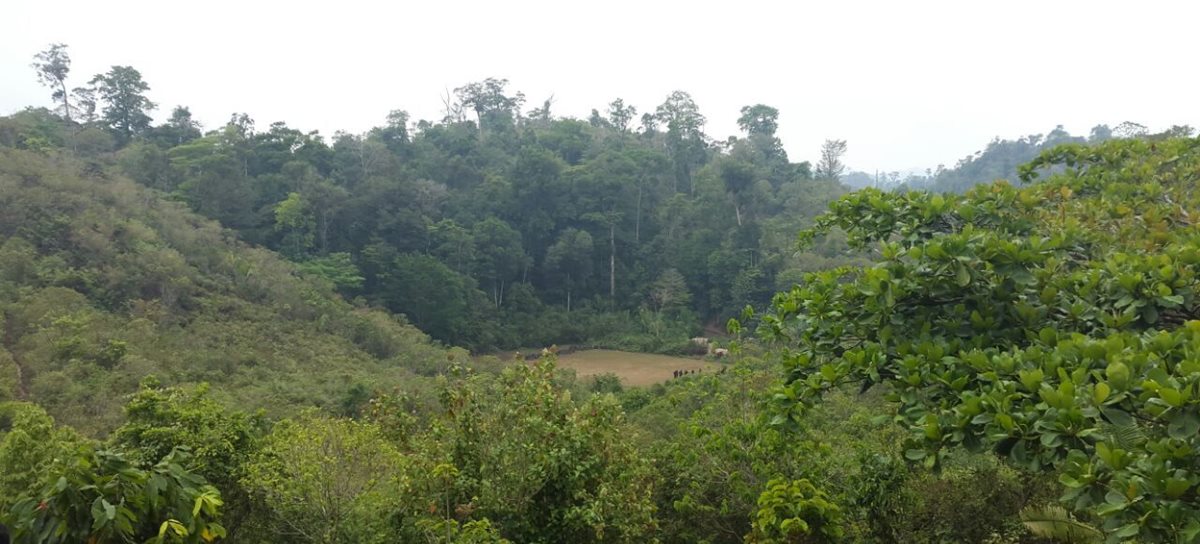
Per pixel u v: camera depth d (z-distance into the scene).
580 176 55.81
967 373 4.89
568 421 7.37
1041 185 7.95
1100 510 3.46
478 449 7.17
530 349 48.09
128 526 2.89
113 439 8.28
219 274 35.34
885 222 6.75
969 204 6.55
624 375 40.25
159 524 3.15
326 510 7.86
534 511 7.09
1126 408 3.81
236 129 51.06
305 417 9.85
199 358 27.20
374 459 8.16
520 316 50.56
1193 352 3.84
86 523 2.91
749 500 8.20
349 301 43.50
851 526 7.38
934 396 4.94
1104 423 4.04
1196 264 5.03
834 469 8.16
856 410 12.11
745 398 9.64
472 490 6.95
